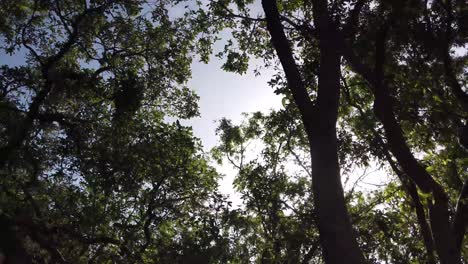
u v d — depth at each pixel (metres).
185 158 16.86
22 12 17.06
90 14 16.27
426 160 16.45
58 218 14.09
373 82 12.87
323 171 8.82
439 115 13.59
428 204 12.14
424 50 13.03
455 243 11.62
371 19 12.28
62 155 14.45
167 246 15.35
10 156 13.48
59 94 15.01
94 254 14.92
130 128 15.91
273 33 10.62
